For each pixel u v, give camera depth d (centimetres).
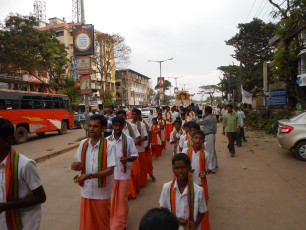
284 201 449
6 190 199
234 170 665
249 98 2027
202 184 364
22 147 1227
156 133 845
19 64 2325
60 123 1734
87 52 1349
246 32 2928
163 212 141
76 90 2570
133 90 7038
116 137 394
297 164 701
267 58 2836
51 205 470
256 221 379
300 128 737
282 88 1789
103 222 293
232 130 821
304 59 1694
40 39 2378
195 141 362
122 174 375
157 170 704
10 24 2211
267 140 1143
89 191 292
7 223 204
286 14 992
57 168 763
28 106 1449
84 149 291
